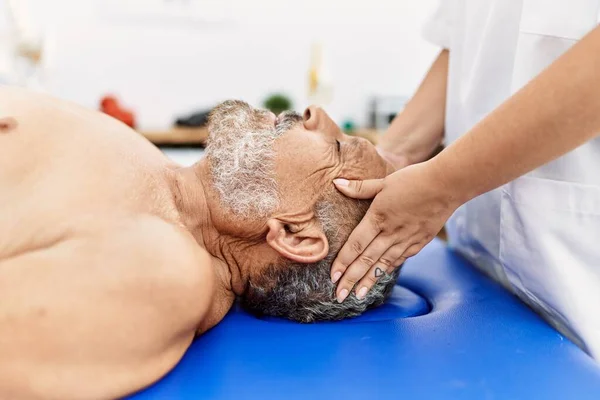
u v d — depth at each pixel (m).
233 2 2.49
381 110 2.63
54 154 0.75
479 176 0.70
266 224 0.82
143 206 0.76
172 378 0.69
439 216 0.77
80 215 0.69
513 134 0.65
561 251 0.82
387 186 0.77
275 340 0.80
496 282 1.06
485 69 0.95
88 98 2.46
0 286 0.62
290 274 0.85
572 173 0.79
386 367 0.71
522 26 0.81
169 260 0.69
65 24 2.34
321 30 2.62
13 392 0.60
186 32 2.48
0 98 0.80
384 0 2.63
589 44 0.60
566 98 0.61
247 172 0.82
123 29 2.41
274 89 2.64
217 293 0.85
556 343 0.78
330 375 0.70
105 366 0.63
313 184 0.82
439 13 1.14
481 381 0.68
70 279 0.64
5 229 0.68
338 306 0.86
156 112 2.54
